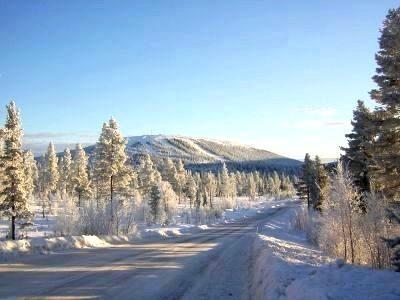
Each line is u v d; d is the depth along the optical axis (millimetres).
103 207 42625
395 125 25203
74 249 23531
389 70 24750
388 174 26391
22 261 17562
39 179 111000
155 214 77625
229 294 11945
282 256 18266
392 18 25812
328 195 31688
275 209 126875
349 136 36469
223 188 153625
